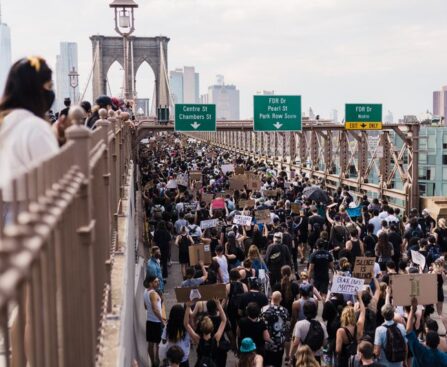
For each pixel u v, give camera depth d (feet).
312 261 45.96
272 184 94.68
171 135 384.68
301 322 31.37
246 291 37.68
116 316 17.93
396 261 53.57
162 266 60.39
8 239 5.36
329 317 33.68
